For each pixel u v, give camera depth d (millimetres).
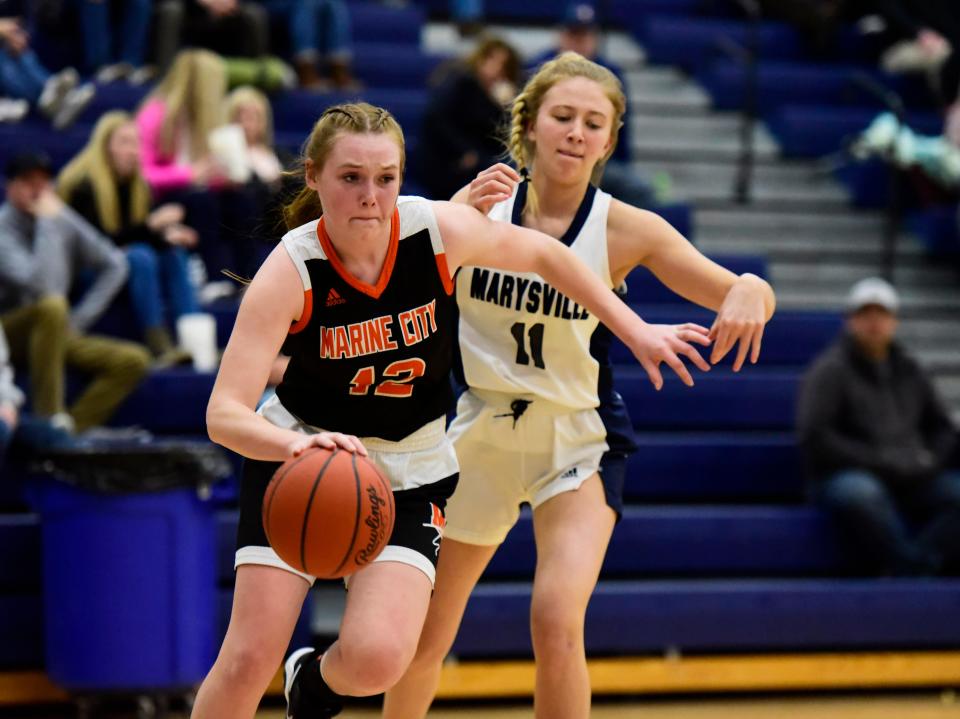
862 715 9297
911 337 13430
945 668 10047
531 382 5988
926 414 10992
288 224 5465
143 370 10359
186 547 8602
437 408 5336
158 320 11039
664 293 12375
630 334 5191
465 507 6062
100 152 11406
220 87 12828
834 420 10664
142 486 8477
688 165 15359
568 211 5957
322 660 5078
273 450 4633
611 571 10281
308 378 5109
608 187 12586
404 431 5254
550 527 5824
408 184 13289
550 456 5980
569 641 5449
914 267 14297
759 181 15203
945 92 15695
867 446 10648
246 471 5141
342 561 4609
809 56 17203
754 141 15922
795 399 11703
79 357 10234
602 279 5918
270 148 13141
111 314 11125
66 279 10500
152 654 8508
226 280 11969
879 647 10109
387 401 5191
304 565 4617
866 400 10719
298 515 4547
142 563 8500
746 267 13094
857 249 14375
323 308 4930
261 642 4871
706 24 17234
